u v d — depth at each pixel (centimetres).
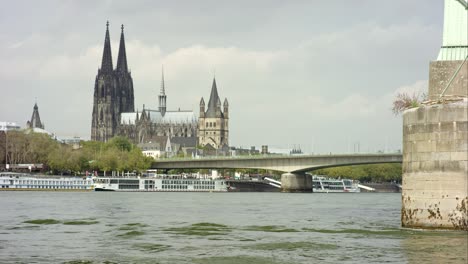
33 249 5553
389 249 5062
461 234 5150
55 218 9181
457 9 5725
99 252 5347
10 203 14175
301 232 6812
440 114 5178
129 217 9512
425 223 5272
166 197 19838
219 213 10819
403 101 5641
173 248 5550
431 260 4538
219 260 4891
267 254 5150
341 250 5259
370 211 11481
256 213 10850
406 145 5394
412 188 5341
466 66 5544
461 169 5119
